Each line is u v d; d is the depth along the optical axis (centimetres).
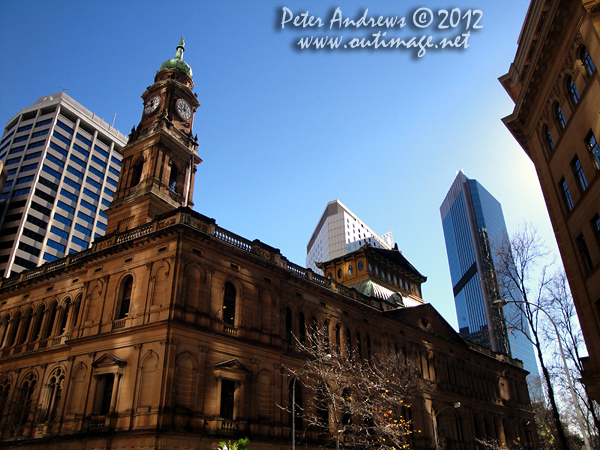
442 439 5412
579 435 7750
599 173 2597
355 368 4478
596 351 2766
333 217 16812
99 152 13238
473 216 19312
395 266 6838
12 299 4888
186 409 3194
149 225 3931
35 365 4153
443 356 6266
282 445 3678
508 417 7219
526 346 16662
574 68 2742
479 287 16962
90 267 4178
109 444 3105
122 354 3462
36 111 12800
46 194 11606
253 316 3956
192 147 5441
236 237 4119
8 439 3697
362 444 4269
